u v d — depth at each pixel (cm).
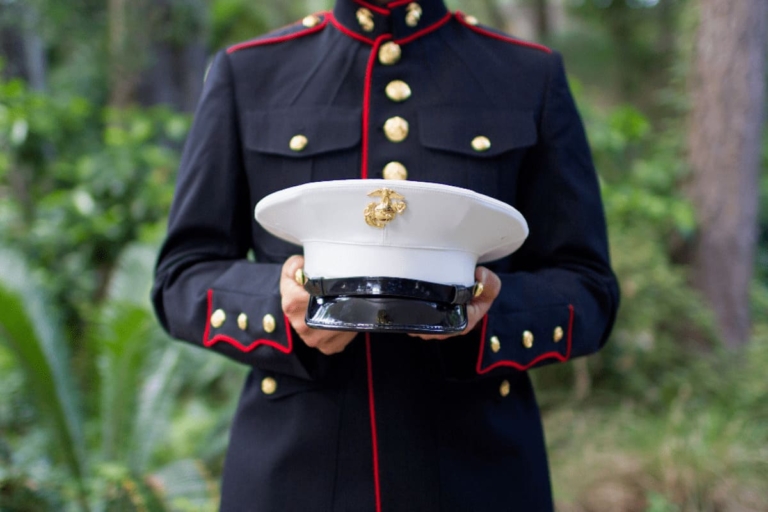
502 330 104
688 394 349
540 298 110
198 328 110
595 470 282
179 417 325
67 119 426
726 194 421
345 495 106
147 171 418
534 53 120
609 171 438
